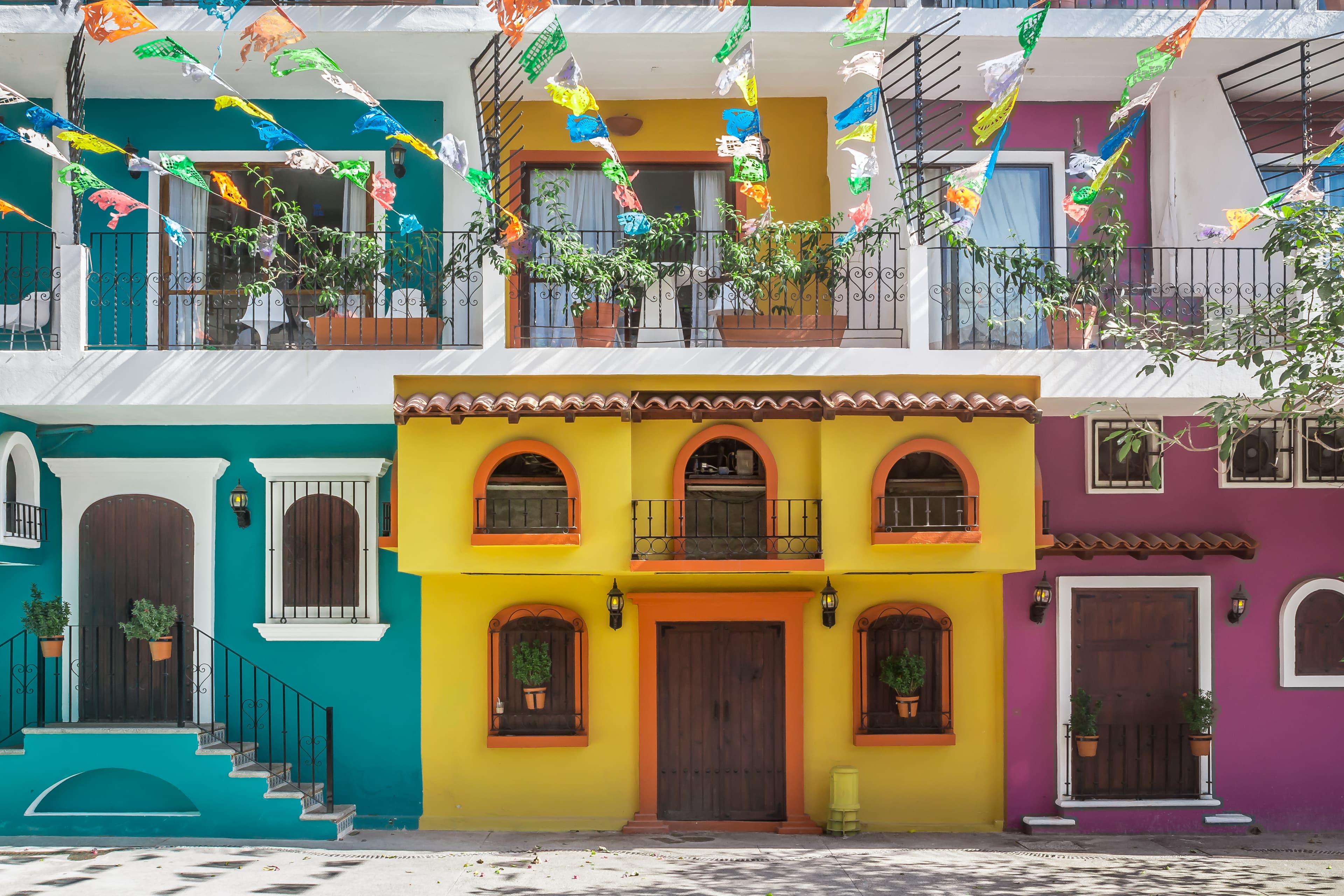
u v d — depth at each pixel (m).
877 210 12.28
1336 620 12.51
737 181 10.57
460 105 12.29
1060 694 12.27
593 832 12.01
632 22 11.53
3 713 11.95
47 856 10.41
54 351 11.03
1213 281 12.72
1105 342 12.21
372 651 12.20
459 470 11.13
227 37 11.28
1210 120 12.78
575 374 11.29
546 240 11.48
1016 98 10.29
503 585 12.22
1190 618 12.50
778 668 12.30
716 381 11.43
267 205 12.67
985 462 11.32
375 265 11.43
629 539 11.12
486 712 12.15
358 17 11.29
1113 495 12.47
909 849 11.20
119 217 11.77
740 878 9.96
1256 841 11.80
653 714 12.16
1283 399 11.18
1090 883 9.87
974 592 12.36
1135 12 11.83
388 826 12.02
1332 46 11.97
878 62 10.28
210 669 12.09
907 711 12.02
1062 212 13.07
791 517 11.45
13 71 11.85
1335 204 13.18
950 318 12.54
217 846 10.90
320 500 12.27
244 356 11.16
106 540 12.17
